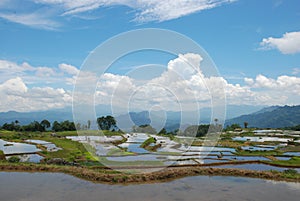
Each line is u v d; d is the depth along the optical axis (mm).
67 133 70938
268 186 20188
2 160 28891
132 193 18047
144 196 17484
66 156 33062
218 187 19719
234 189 19328
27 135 65125
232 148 47094
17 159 28703
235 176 23031
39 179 21453
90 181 20906
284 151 44281
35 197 17094
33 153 37344
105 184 20109
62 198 16938
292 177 22453
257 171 23547
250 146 52188
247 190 19125
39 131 81062
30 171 24172
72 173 23266
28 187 19250
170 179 21750
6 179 21438
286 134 83000
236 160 32500
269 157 36000
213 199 17141
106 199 16859
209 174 23328
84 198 16984
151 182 20766
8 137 60000
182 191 18656
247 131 92188
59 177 22109
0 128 84375
